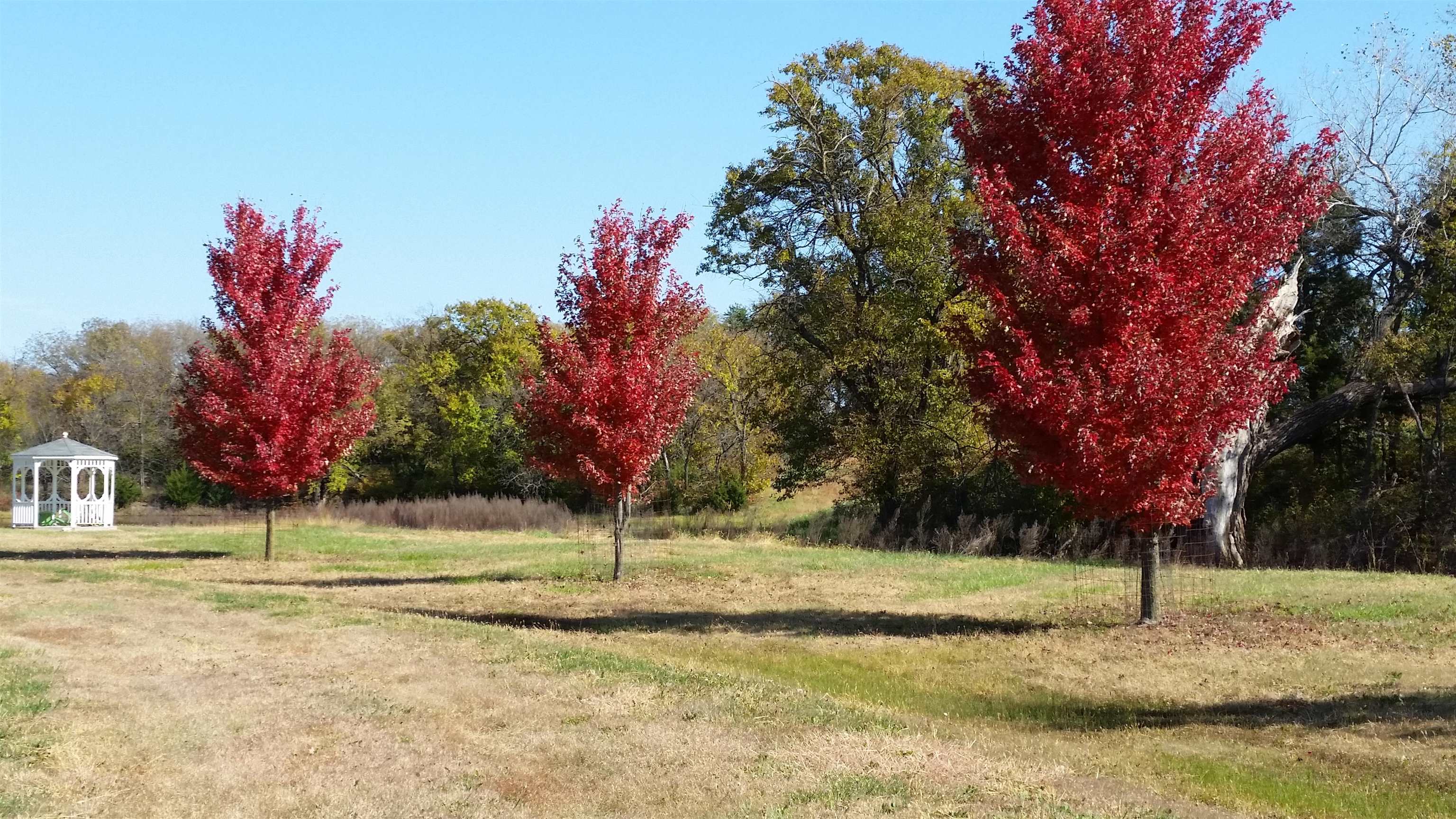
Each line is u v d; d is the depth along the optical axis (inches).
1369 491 1222.3
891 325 1422.2
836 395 1587.1
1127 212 544.7
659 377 799.7
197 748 322.0
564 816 263.4
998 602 712.4
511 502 1598.2
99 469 1786.4
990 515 1386.6
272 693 392.5
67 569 868.0
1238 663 482.6
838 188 1492.4
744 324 1621.6
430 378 2342.5
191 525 1566.2
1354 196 1344.7
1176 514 537.6
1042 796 277.7
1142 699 435.5
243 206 969.5
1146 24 539.5
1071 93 547.5
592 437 792.9
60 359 2704.2
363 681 414.3
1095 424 531.5
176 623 555.8
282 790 285.0
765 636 593.9
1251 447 1143.6
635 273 794.8
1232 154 551.8
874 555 1045.8
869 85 1483.8
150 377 2493.8
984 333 617.3
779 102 1476.4
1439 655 476.7
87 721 346.0
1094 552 1129.4
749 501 2059.5
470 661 452.4
